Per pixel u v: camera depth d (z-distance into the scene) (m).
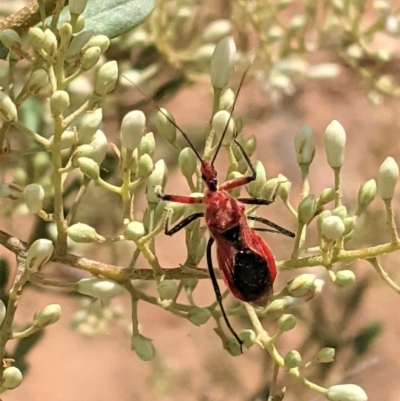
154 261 0.09
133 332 0.09
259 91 0.22
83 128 0.09
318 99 0.23
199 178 0.10
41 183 0.12
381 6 0.14
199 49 0.14
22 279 0.08
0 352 0.08
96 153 0.09
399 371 0.22
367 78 0.15
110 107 0.14
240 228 0.09
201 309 0.09
